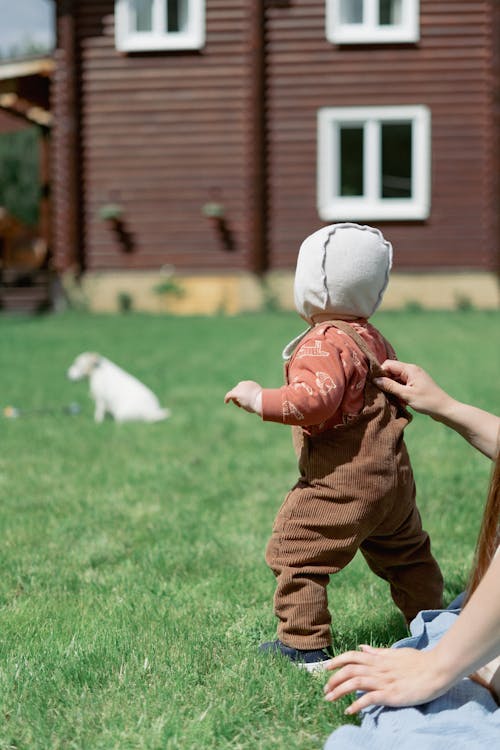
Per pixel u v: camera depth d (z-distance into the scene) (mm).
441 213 17141
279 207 17234
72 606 3471
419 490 5113
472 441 2756
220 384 9406
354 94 17031
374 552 2988
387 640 3068
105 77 17250
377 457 2721
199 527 4516
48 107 18531
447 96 16969
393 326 14172
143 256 17500
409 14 16875
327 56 16984
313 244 2838
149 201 17406
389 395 2818
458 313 16312
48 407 8375
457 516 4605
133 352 11969
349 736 2168
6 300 17766
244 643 3008
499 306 17047
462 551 4055
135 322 15578
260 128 16984
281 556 2799
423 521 4527
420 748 2066
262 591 3594
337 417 2736
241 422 7469
